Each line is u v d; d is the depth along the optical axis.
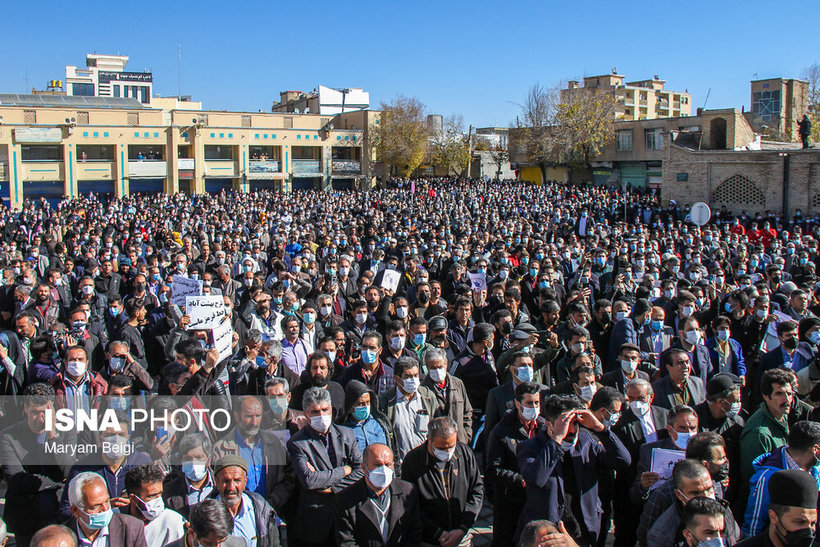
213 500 4.15
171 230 22.70
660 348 8.46
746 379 8.85
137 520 4.47
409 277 13.52
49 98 57.59
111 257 14.75
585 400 6.05
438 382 6.47
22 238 22.53
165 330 9.69
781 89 57.53
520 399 5.46
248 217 30.00
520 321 9.94
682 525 4.25
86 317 8.65
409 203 36.28
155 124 54.38
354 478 5.14
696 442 4.72
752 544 3.98
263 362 6.94
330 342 7.73
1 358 7.63
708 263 15.66
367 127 62.78
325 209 32.66
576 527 5.12
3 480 5.48
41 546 3.67
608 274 14.08
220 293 10.05
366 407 5.80
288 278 11.52
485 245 18.17
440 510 5.27
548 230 25.02
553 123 56.72
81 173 52.19
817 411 5.89
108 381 7.05
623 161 53.94
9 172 49.56
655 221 30.75
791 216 31.55
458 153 62.06
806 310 9.75
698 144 40.34
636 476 5.38
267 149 59.78
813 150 30.64
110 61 100.00
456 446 5.45
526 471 5.02
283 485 5.48
